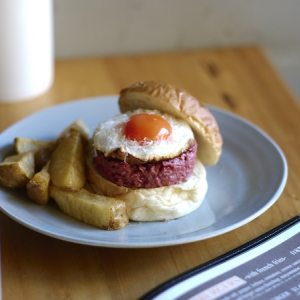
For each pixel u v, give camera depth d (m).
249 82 0.76
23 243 0.46
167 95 0.50
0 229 0.48
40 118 0.60
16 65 0.66
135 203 0.47
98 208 0.44
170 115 0.51
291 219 0.48
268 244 0.45
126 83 0.74
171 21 0.82
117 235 0.44
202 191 0.49
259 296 0.40
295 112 0.69
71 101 0.67
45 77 0.70
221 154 0.58
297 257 0.44
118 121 0.49
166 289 0.40
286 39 0.88
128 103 0.54
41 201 0.48
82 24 0.80
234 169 0.56
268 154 0.55
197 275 0.42
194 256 0.45
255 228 0.49
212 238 0.47
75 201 0.46
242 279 0.42
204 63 0.80
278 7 0.84
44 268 0.44
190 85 0.74
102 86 0.73
